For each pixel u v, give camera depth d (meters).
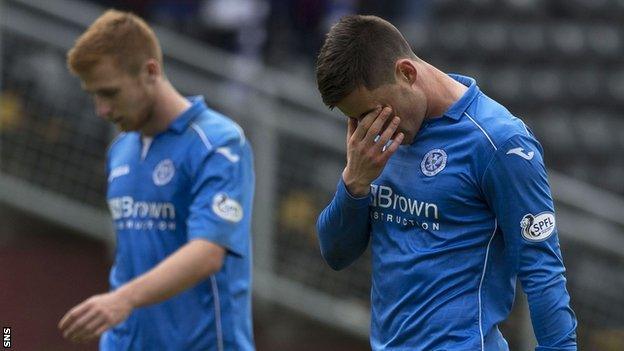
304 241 26.78
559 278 11.91
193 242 15.30
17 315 26.30
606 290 28.59
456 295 12.20
